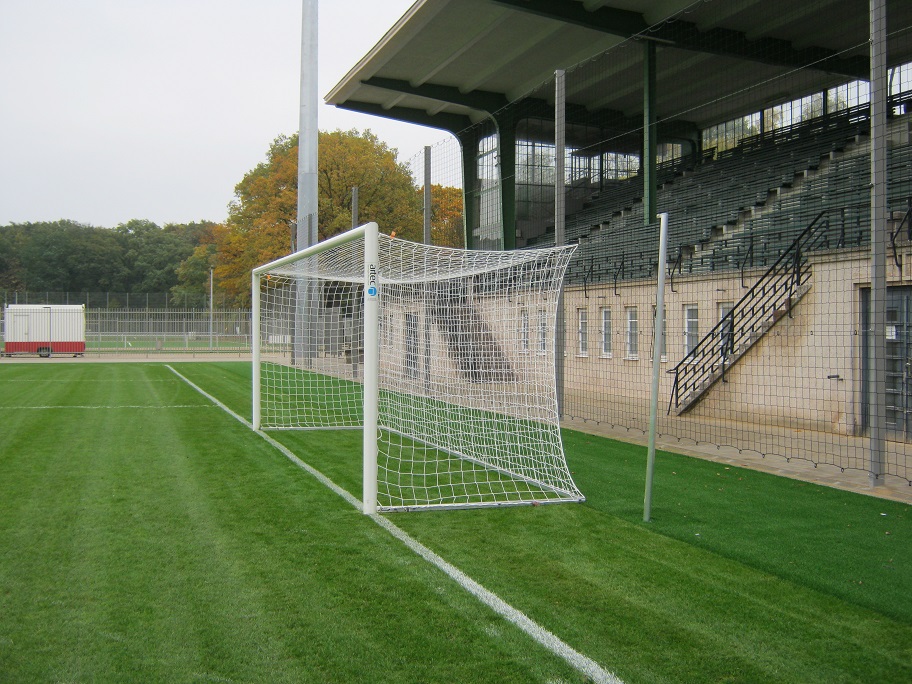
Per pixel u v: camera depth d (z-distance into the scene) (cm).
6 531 545
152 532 545
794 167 1825
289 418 1239
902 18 1819
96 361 3106
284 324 1856
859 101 2125
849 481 748
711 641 363
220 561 479
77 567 464
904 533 557
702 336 1376
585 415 1298
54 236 8150
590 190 2722
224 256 5284
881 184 705
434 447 933
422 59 2381
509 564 479
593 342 1656
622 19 1953
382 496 668
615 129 2769
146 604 405
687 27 1964
